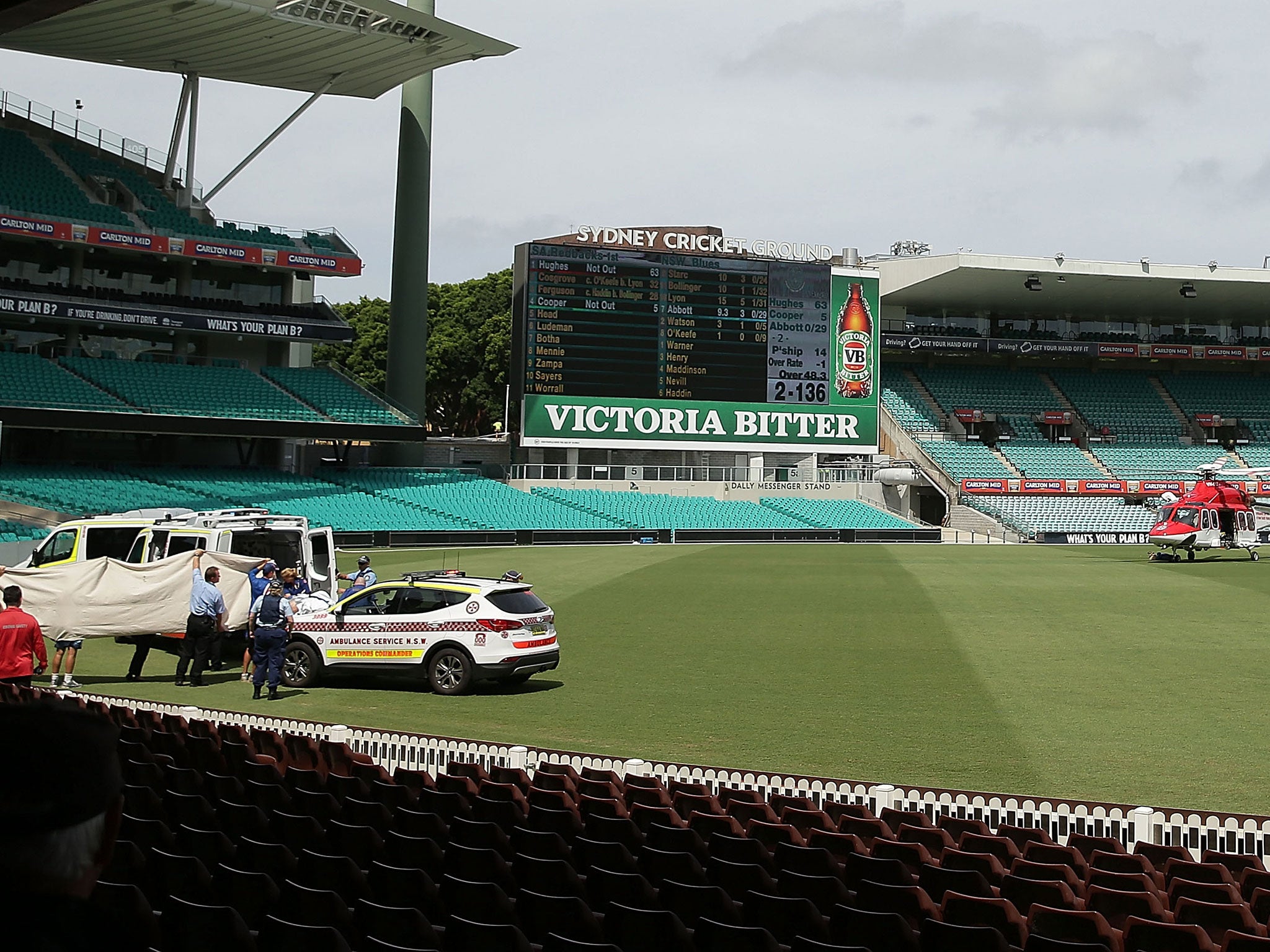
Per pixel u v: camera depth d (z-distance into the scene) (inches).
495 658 720.3
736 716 644.7
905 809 392.2
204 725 468.1
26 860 75.9
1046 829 366.6
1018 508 2780.5
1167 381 3248.0
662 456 2659.9
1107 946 204.4
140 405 2053.4
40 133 2271.2
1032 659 852.6
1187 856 313.0
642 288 2336.4
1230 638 963.3
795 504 2672.2
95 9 1765.5
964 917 245.8
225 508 2015.3
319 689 762.8
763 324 2418.8
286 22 1847.9
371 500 2253.9
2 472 1913.1
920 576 1567.4
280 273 2342.5
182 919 226.1
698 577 1537.9
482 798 359.9
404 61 2038.6
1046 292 2898.6
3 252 2060.8
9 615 577.6
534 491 2460.6
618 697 711.7
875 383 2501.2
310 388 2319.1
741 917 257.1
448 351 3361.2
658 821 343.9
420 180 2422.5
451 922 225.6
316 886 283.6
